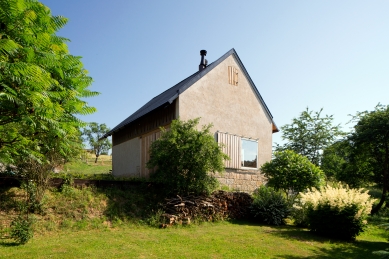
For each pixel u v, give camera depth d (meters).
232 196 11.36
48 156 8.20
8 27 3.97
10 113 4.34
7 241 6.19
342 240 8.52
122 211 9.12
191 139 10.42
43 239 6.62
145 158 14.56
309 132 24.64
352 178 19.69
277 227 10.13
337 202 8.77
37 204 7.95
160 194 10.98
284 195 12.39
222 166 10.77
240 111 15.04
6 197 8.09
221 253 6.21
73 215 8.22
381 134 16.97
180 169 10.16
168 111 13.12
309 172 11.68
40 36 4.15
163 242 6.86
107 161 36.09
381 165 18.72
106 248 6.08
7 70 3.69
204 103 13.41
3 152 5.49
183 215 9.38
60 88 4.73
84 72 5.56
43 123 4.61
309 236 8.70
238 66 15.41
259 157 15.67
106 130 34.31
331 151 22.48
